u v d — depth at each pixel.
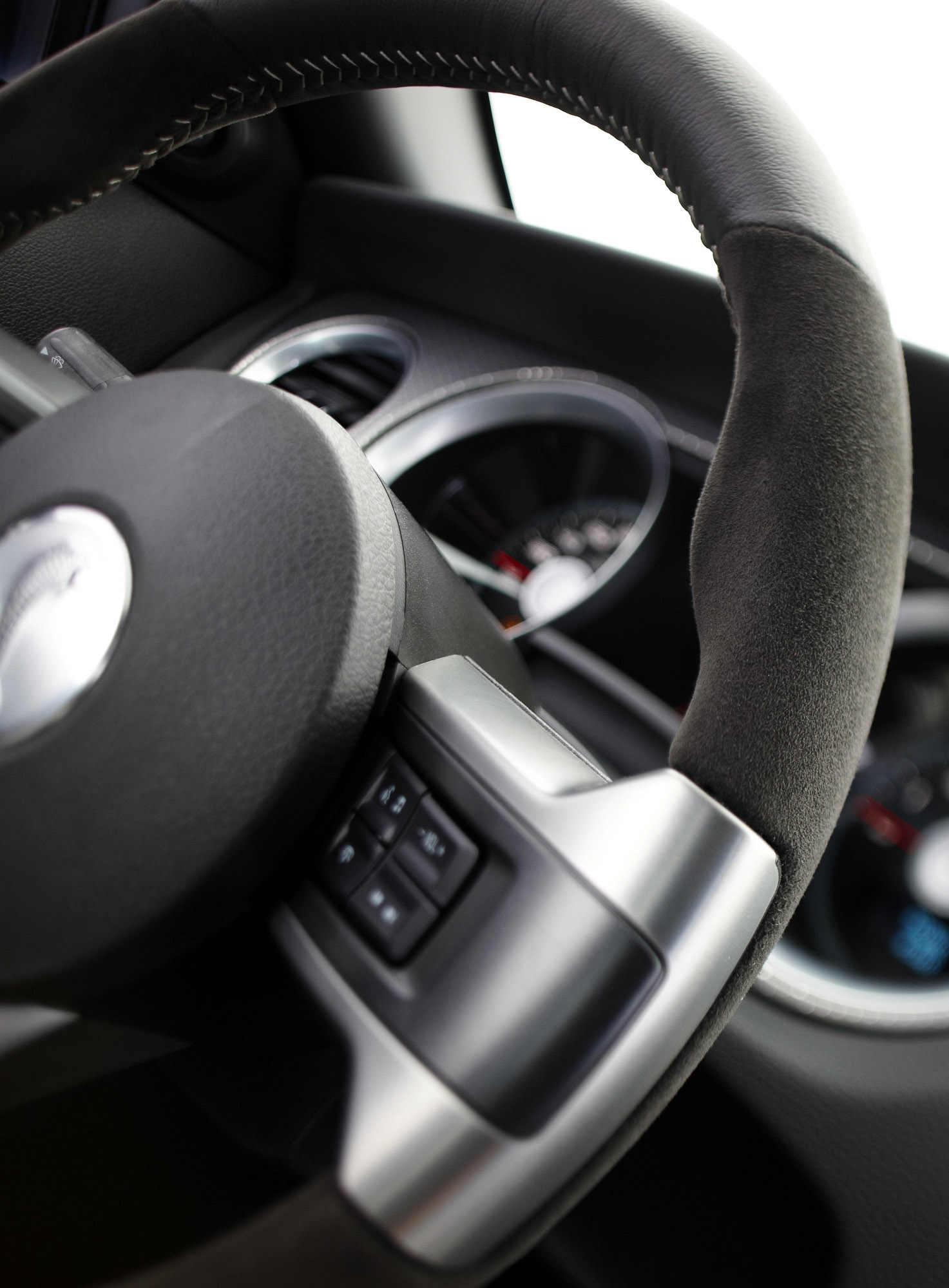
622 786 0.33
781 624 0.34
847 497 0.36
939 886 1.00
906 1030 0.96
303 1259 0.29
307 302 1.54
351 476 0.36
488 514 1.32
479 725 0.35
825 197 0.40
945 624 1.03
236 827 0.33
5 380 0.49
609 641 1.22
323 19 0.48
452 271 1.41
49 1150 0.62
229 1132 0.51
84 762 0.34
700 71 0.42
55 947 0.34
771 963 0.98
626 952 0.31
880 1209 0.86
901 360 0.41
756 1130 0.90
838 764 0.35
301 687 0.33
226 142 1.39
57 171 0.54
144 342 1.39
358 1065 0.31
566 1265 0.89
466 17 0.47
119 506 0.38
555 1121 0.29
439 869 0.33
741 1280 0.87
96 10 1.31
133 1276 0.30
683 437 1.24
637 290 1.24
